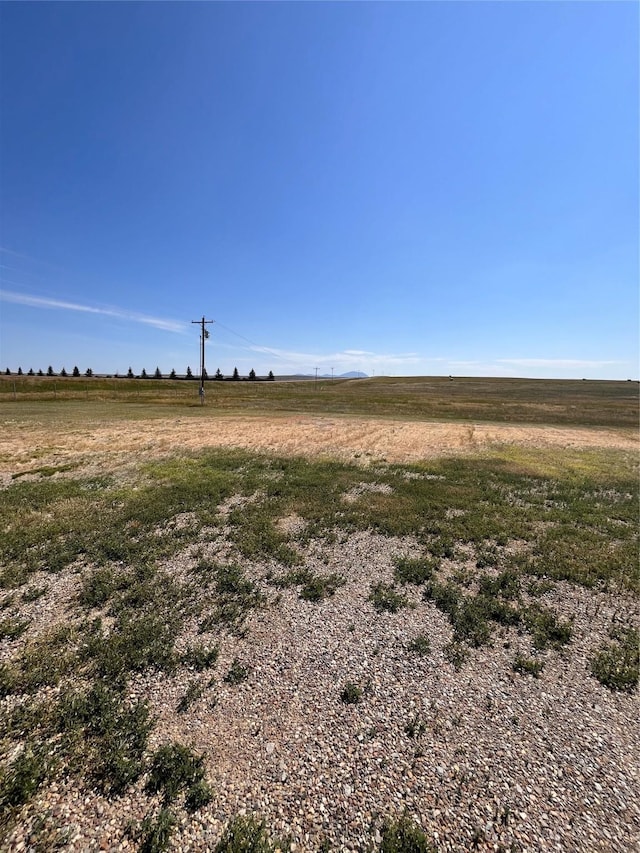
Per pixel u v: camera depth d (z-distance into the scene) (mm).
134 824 3113
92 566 7277
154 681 4617
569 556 8086
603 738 4059
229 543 8438
